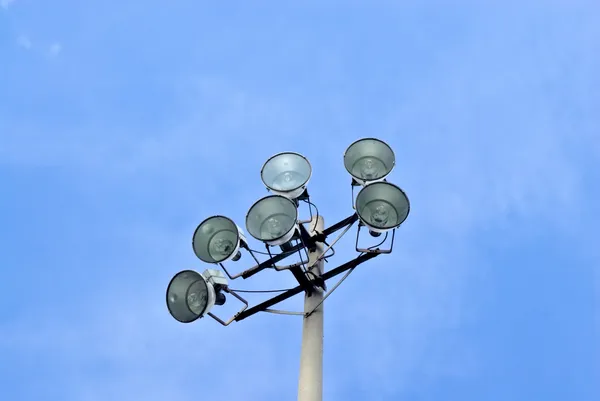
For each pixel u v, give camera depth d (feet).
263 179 65.57
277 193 64.13
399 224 58.95
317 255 67.62
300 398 58.59
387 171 64.85
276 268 63.82
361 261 63.21
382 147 66.23
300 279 64.75
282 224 59.21
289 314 64.85
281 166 66.49
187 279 61.67
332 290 64.13
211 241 62.54
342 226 68.18
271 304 65.26
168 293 61.72
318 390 59.21
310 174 65.67
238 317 64.59
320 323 63.82
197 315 60.90
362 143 66.54
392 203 59.26
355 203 59.93
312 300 65.16
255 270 64.69
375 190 59.47
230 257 61.57
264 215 59.72
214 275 63.05
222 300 63.46
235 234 61.93
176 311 61.46
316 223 68.39
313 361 60.95
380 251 62.23
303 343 62.59
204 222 62.59
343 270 64.28
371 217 59.16
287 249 64.18
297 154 67.26
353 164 65.51
